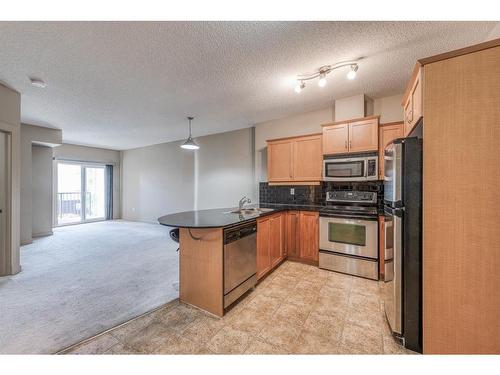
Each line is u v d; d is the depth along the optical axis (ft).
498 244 4.13
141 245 14.16
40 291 7.95
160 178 22.03
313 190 12.39
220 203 17.65
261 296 7.57
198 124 15.05
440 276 4.61
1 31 5.71
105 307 6.90
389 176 5.93
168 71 7.95
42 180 17.04
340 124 10.44
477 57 4.25
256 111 12.43
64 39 6.10
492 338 4.18
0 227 9.29
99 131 16.75
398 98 10.24
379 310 6.72
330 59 7.27
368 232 8.87
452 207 4.49
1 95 8.90
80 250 13.10
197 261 6.83
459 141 4.41
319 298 7.43
